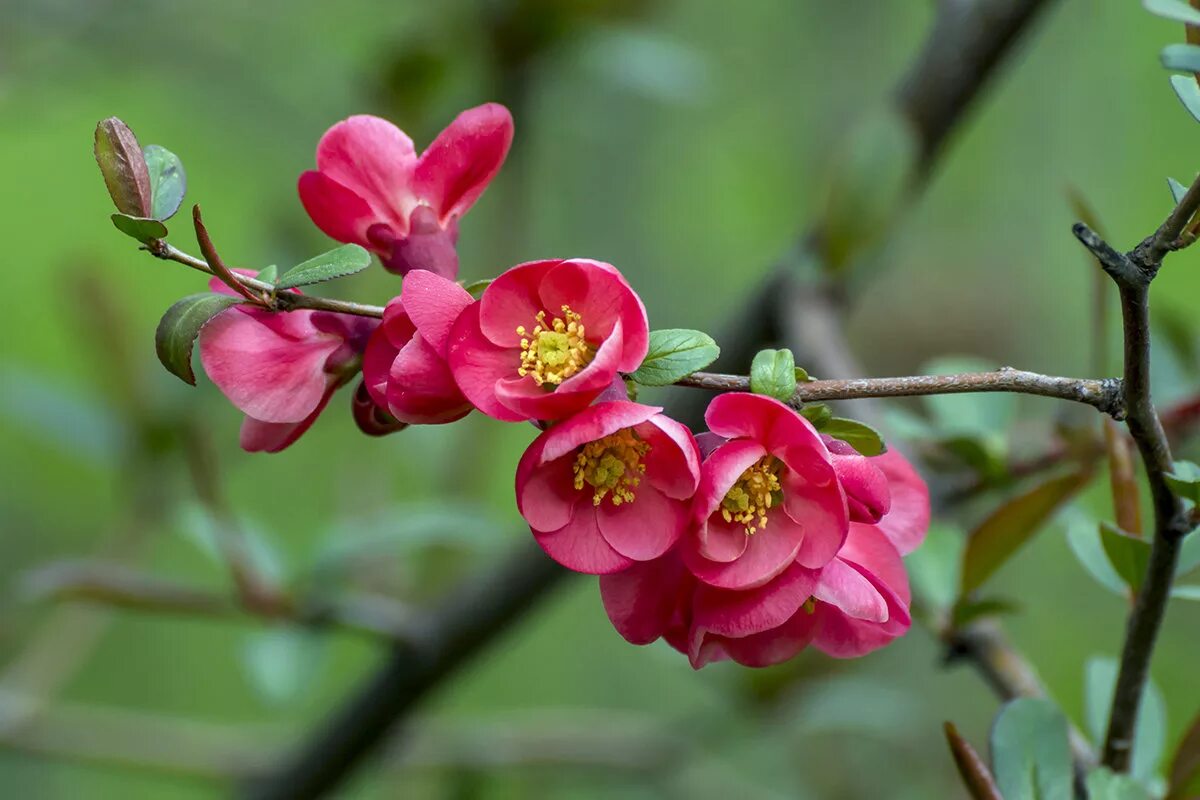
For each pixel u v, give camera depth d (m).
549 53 1.51
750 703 1.45
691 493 0.91
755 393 0.91
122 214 0.91
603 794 1.88
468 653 1.15
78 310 1.37
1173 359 1.16
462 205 0.96
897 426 1.09
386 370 0.92
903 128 1.13
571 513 0.91
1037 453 1.10
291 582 1.14
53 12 1.72
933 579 1.03
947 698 1.74
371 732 1.18
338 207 0.96
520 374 0.91
